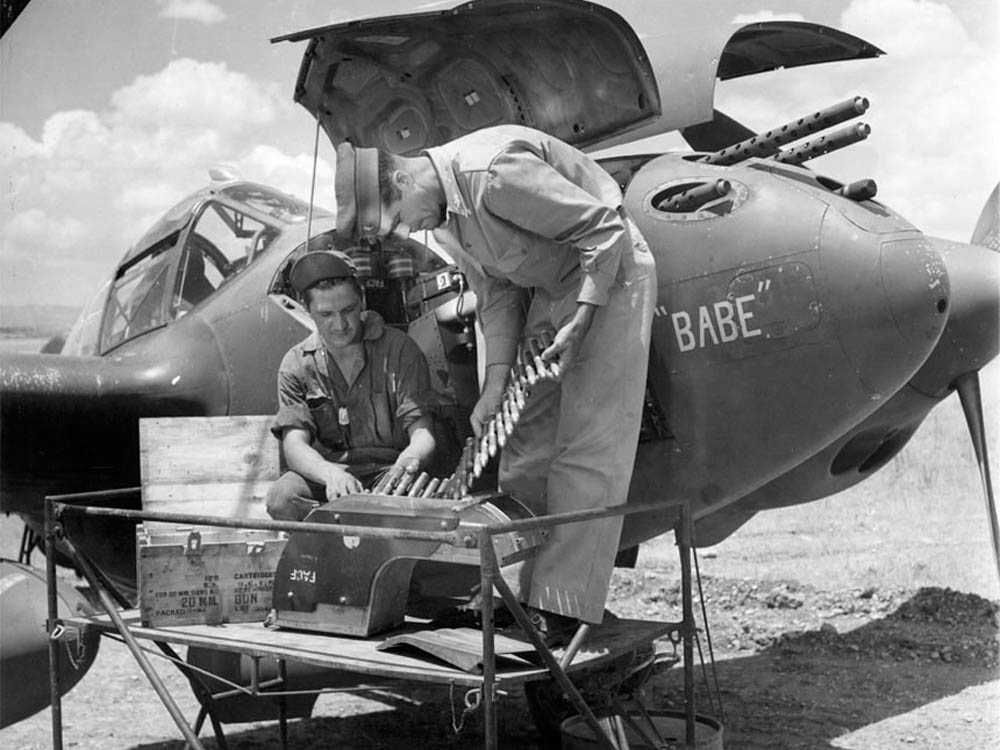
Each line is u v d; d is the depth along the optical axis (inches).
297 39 180.5
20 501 275.6
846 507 457.7
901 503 456.8
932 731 222.7
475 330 198.1
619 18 173.3
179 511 186.2
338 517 160.1
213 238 270.8
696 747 176.9
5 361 248.8
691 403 181.6
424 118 199.0
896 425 220.7
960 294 216.4
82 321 313.4
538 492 170.6
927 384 218.8
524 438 171.3
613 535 160.7
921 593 333.4
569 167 163.0
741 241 178.2
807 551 396.8
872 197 182.7
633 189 192.1
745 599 343.3
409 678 143.3
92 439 254.4
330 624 161.5
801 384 176.2
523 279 165.9
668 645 298.0
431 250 244.8
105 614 189.3
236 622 172.1
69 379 245.1
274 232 261.6
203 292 267.3
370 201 160.4
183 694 274.4
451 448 199.8
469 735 232.7
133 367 251.0
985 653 280.8
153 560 169.6
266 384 238.1
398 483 167.3
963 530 409.1
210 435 189.0
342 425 180.4
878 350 172.9
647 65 179.0
